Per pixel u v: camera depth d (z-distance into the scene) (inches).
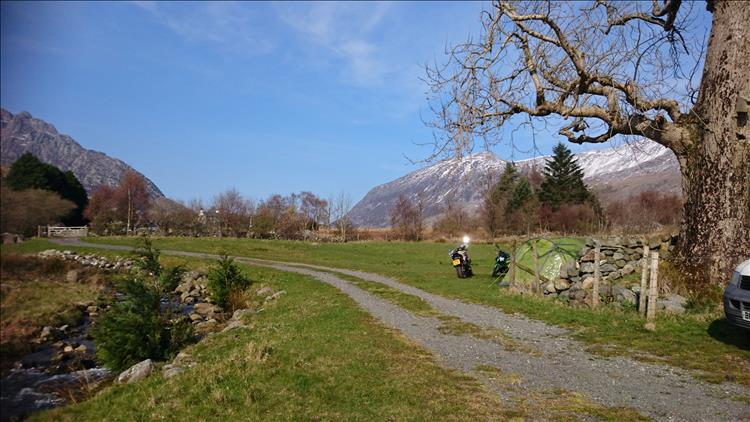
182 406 247.0
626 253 535.5
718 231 439.8
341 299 593.9
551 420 209.9
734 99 436.8
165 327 439.2
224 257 809.5
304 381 268.4
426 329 411.2
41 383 357.4
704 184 454.3
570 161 2438.5
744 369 271.0
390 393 247.1
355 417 218.7
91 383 364.5
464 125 430.6
